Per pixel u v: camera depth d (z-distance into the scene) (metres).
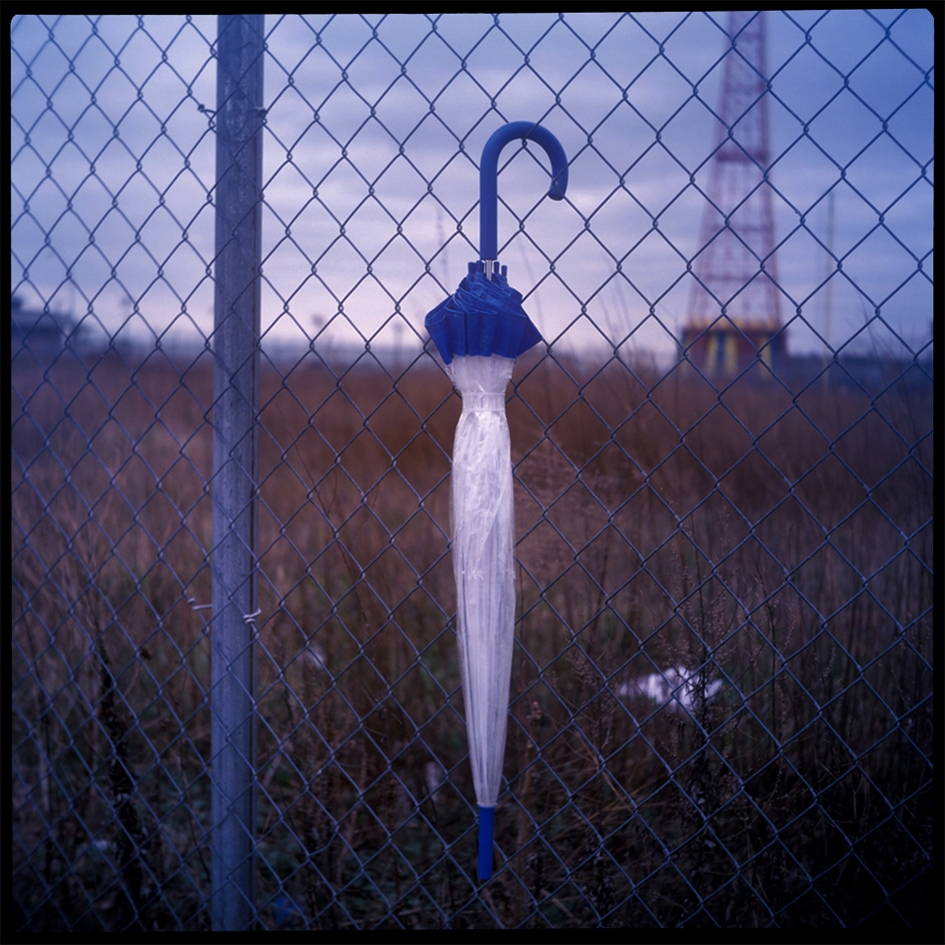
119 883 1.74
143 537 2.65
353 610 2.24
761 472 2.18
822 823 1.57
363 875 1.84
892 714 1.38
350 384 3.34
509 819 1.95
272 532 2.89
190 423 3.25
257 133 1.43
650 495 1.88
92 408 2.64
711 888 1.60
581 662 1.55
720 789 1.54
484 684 1.18
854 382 1.26
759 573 1.46
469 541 1.18
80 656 2.15
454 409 3.14
